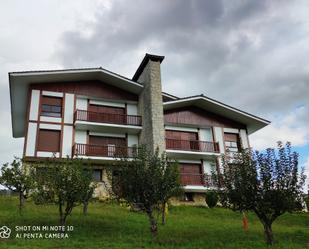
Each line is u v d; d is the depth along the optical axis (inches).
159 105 1120.8
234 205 533.6
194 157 1213.1
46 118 1063.0
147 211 542.3
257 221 829.8
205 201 1109.1
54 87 1107.3
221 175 556.4
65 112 1091.3
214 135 1261.1
